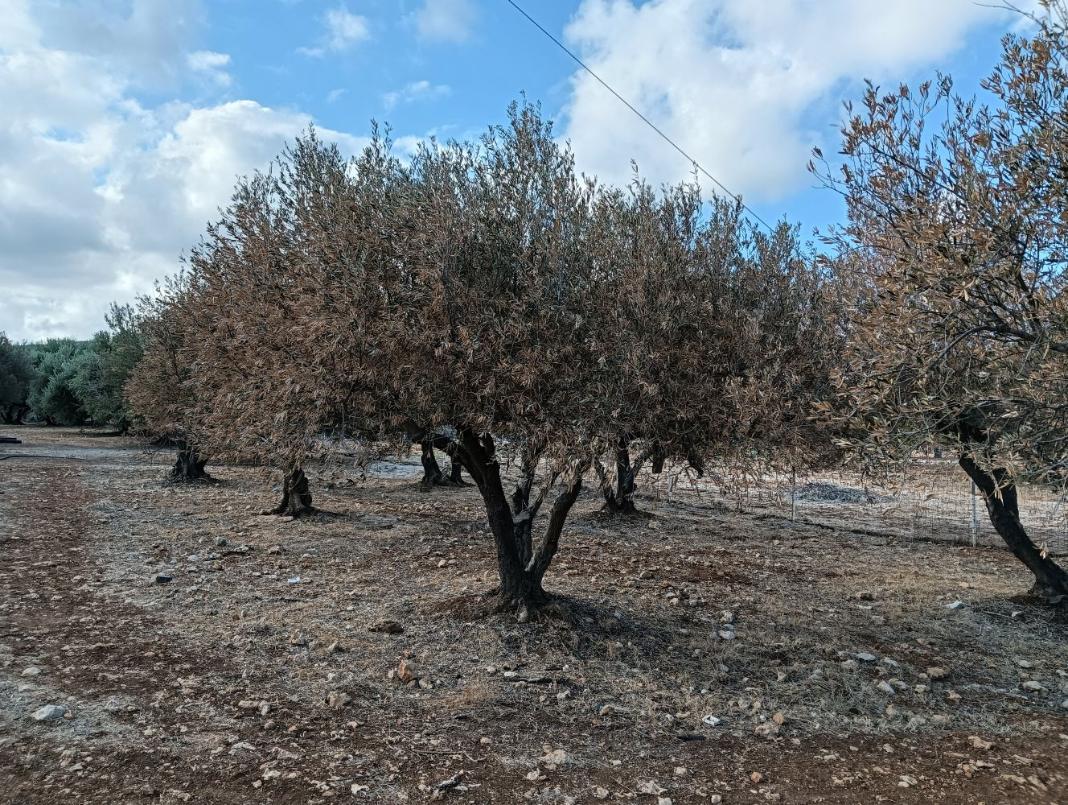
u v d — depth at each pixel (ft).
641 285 19.12
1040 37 15.90
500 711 18.86
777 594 32.04
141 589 28.84
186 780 14.46
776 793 15.34
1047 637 26.91
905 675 22.77
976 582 34.86
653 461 21.20
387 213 19.80
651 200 21.81
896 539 46.60
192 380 41.47
